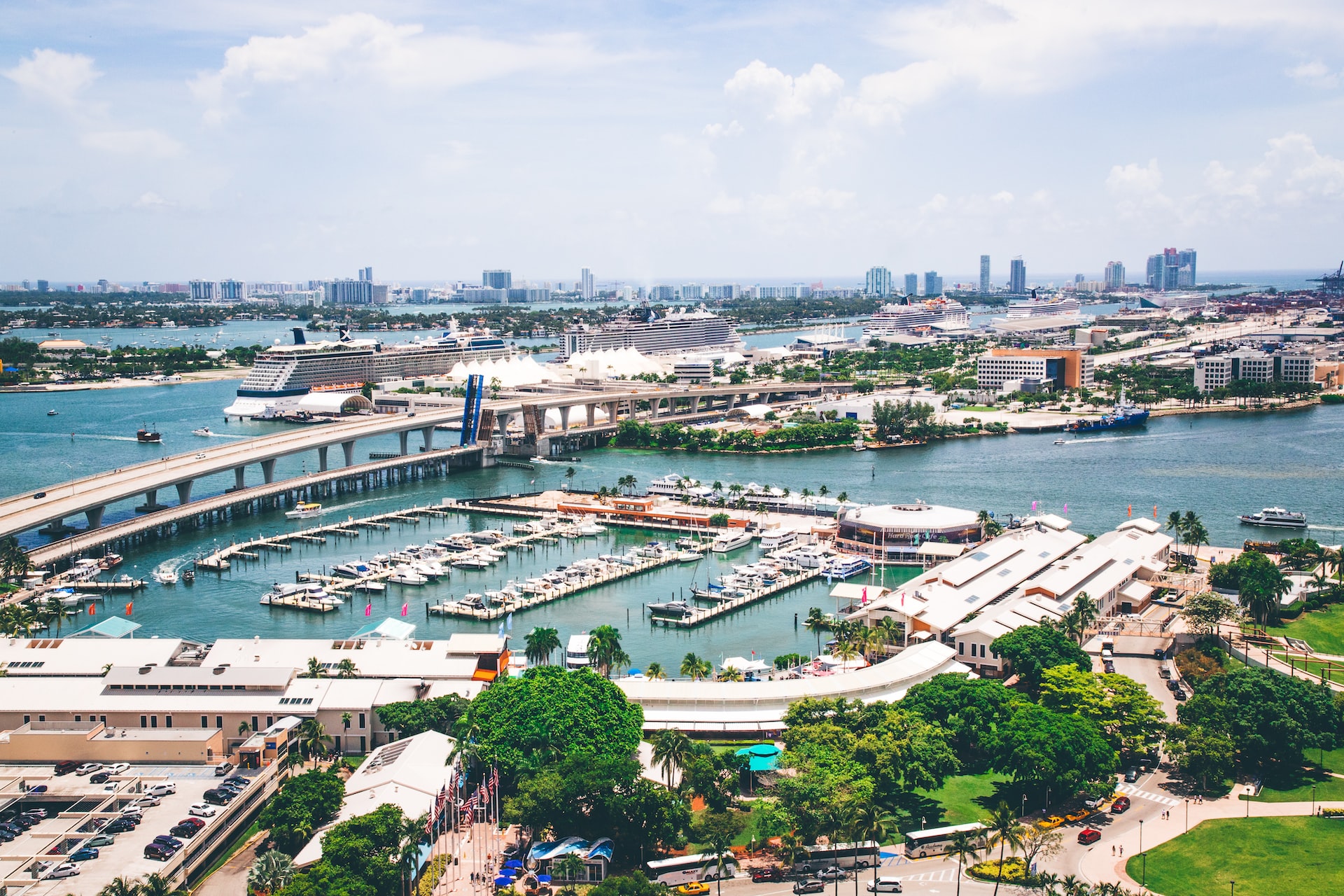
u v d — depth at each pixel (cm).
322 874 19050
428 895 19900
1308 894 19612
